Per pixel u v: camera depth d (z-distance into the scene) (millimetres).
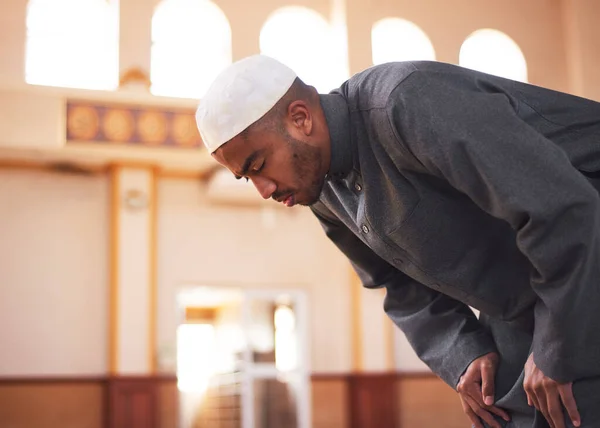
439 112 1899
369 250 2506
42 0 13961
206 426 17703
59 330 14023
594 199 1821
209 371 21031
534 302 2084
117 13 14062
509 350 2262
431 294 2449
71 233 14289
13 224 14094
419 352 2465
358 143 2066
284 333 16406
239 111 2010
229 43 14586
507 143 1858
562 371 1897
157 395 14203
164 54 14344
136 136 13875
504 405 2199
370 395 15148
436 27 15469
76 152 13914
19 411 13672
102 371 14086
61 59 13875
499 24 15797
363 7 14836
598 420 1940
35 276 14055
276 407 15695
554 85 15828
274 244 15320
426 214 2045
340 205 2281
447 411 15375
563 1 16078
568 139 2053
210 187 14516
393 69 2020
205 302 21562
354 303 15422
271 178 2074
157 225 14805
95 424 13922
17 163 14164
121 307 14156
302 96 2062
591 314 1852
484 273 2092
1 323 13828
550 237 1823
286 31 14969
